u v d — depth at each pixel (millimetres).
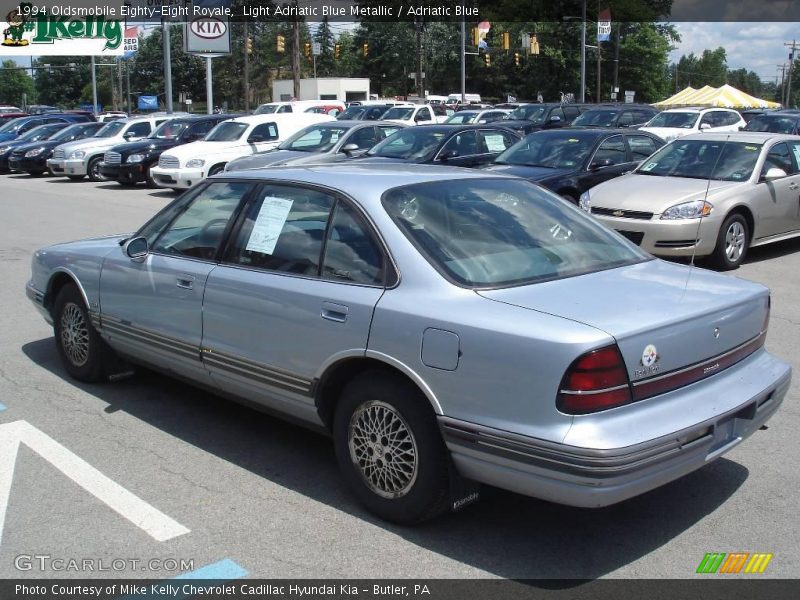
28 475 4648
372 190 4316
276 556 3783
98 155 24391
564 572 3639
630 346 3432
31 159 26375
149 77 93938
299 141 17922
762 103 46969
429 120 29156
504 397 3498
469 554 3791
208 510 4230
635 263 4453
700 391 3725
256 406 4781
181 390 6109
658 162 11234
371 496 4105
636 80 73188
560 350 3357
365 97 62906
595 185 11750
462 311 3691
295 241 4480
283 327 4336
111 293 5598
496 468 3568
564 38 70188
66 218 15922
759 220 10375
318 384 4207
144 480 4586
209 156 19547
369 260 4109
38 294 6410
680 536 3941
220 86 92188
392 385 3900
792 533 3953
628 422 3396
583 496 3350
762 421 4012
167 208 5434
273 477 4637
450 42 77500
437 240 4094
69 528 4047
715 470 4656
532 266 4102
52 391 6070
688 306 3764
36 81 108562
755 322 4117
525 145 12820
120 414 5609
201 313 4836
